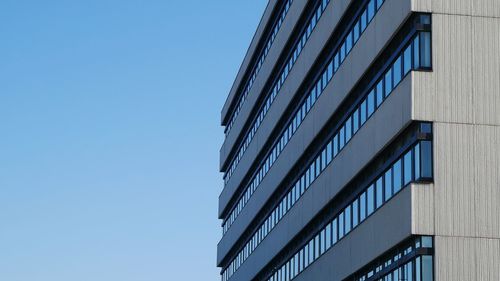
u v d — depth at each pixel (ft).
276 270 269.64
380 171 169.58
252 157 307.37
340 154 195.31
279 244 258.37
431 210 148.15
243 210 327.06
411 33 156.04
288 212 247.50
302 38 237.25
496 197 149.28
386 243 161.89
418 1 153.79
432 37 153.17
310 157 226.79
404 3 157.28
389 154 166.61
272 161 275.18
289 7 250.98
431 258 147.23
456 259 146.41
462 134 150.71
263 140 286.46
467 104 151.74
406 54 157.99
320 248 213.87
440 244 146.72
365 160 176.76
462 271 146.10
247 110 319.47
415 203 148.36
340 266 192.95
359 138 181.27
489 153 150.51
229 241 359.46
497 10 155.22
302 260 233.14
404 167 157.07
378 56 172.65
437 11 154.10
